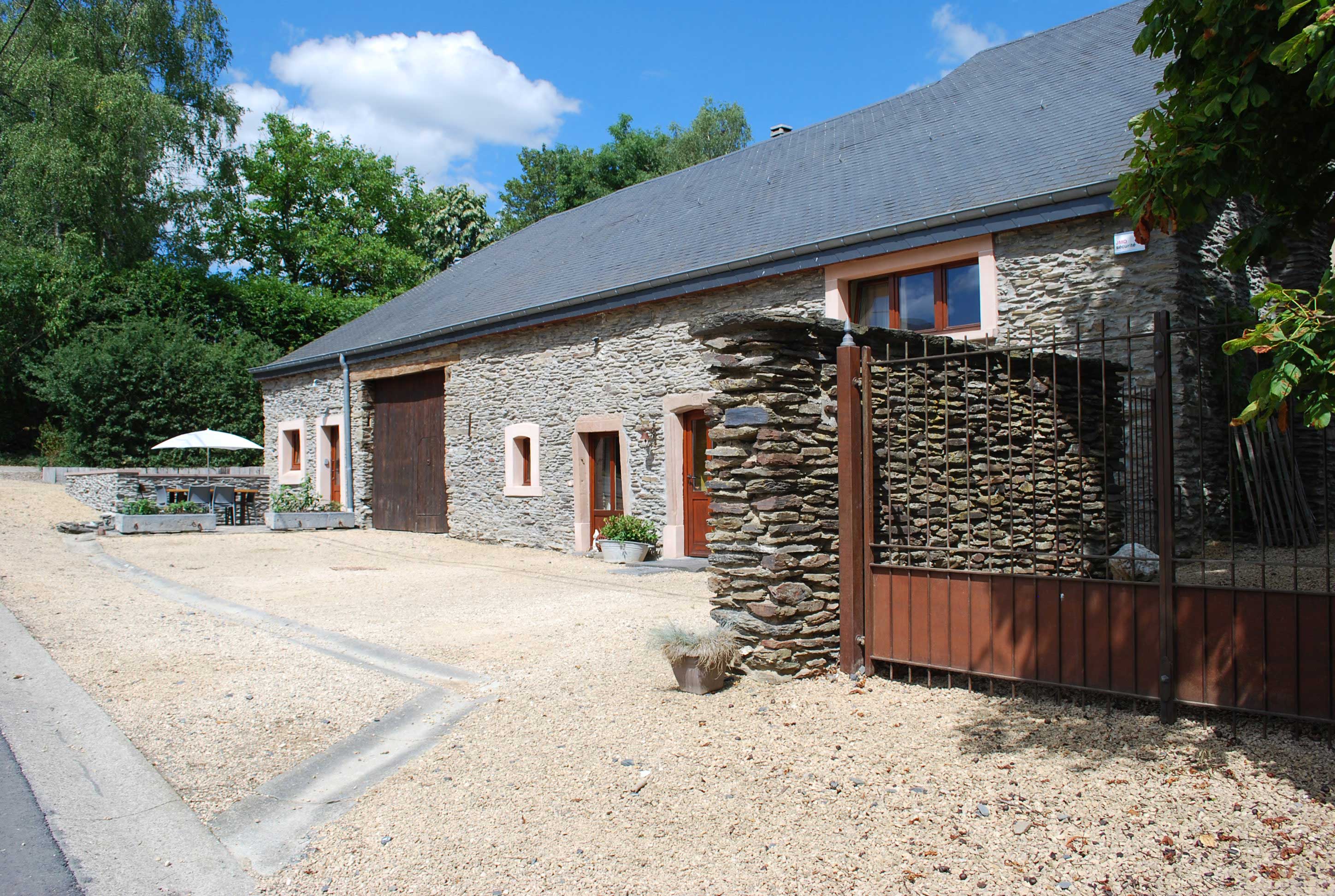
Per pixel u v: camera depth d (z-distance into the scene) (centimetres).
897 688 446
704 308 998
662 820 323
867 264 865
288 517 1501
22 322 2106
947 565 449
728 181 1305
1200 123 371
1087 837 285
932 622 441
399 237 3206
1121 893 254
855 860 285
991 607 420
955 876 271
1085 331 738
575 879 287
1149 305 708
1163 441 367
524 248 1631
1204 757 333
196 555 1147
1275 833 277
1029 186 773
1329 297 276
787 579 463
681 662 459
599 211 1584
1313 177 391
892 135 1123
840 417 466
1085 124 856
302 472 1758
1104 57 1005
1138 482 703
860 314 912
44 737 420
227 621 696
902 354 513
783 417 463
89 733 427
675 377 1020
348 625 682
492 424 1307
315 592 856
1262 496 662
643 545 1026
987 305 788
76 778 376
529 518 1240
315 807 352
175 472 1636
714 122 3369
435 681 513
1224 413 736
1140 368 711
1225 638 353
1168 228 430
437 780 372
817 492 480
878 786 337
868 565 466
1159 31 392
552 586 874
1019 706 407
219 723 443
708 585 831
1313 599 334
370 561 1121
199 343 2106
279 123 2934
